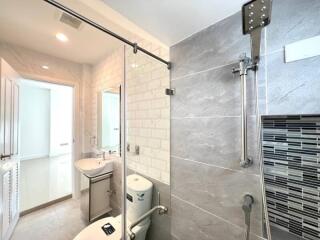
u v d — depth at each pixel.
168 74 1.23
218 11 0.84
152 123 1.38
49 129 5.43
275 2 0.72
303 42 0.65
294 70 0.67
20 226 1.90
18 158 1.97
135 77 1.51
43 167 4.18
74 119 2.55
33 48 2.08
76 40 1.84
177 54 1.17
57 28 1.60
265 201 0.71
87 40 1.83
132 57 1.51
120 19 0.95
